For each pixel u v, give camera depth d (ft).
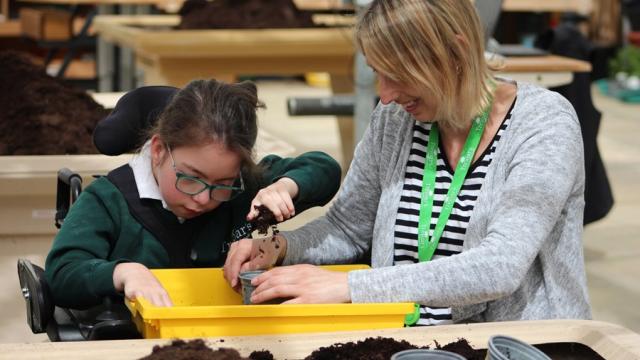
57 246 6.27
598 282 13.83
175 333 5.09
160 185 6.45
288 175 6.91
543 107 6.27
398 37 5.88
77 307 6.11
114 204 6.60
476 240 6.23
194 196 6.28
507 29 23.67
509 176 6.08
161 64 13.83
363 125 13.93
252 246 6.44
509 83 6.58
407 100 6.17
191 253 6.75
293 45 14.15
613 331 5.22
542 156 6.04
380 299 5.62
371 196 7.09
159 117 6.65
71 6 23.94
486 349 5.01
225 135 6.12
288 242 6.78
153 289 5.57
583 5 21.31
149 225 6.63
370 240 7.25
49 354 4.70
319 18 18.67
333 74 16.29
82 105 11.71
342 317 5.29
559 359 5.02
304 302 5.62
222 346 4.89
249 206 7.11
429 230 6.46
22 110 11.08
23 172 9.08
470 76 6.08
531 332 5.23
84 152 10.70
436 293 5.64
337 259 7.06
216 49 13.82
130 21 19.01
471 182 6.39
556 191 5.92
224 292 6.31
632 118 28.37
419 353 4.44
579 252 6.41
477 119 6.37
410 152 6.70
